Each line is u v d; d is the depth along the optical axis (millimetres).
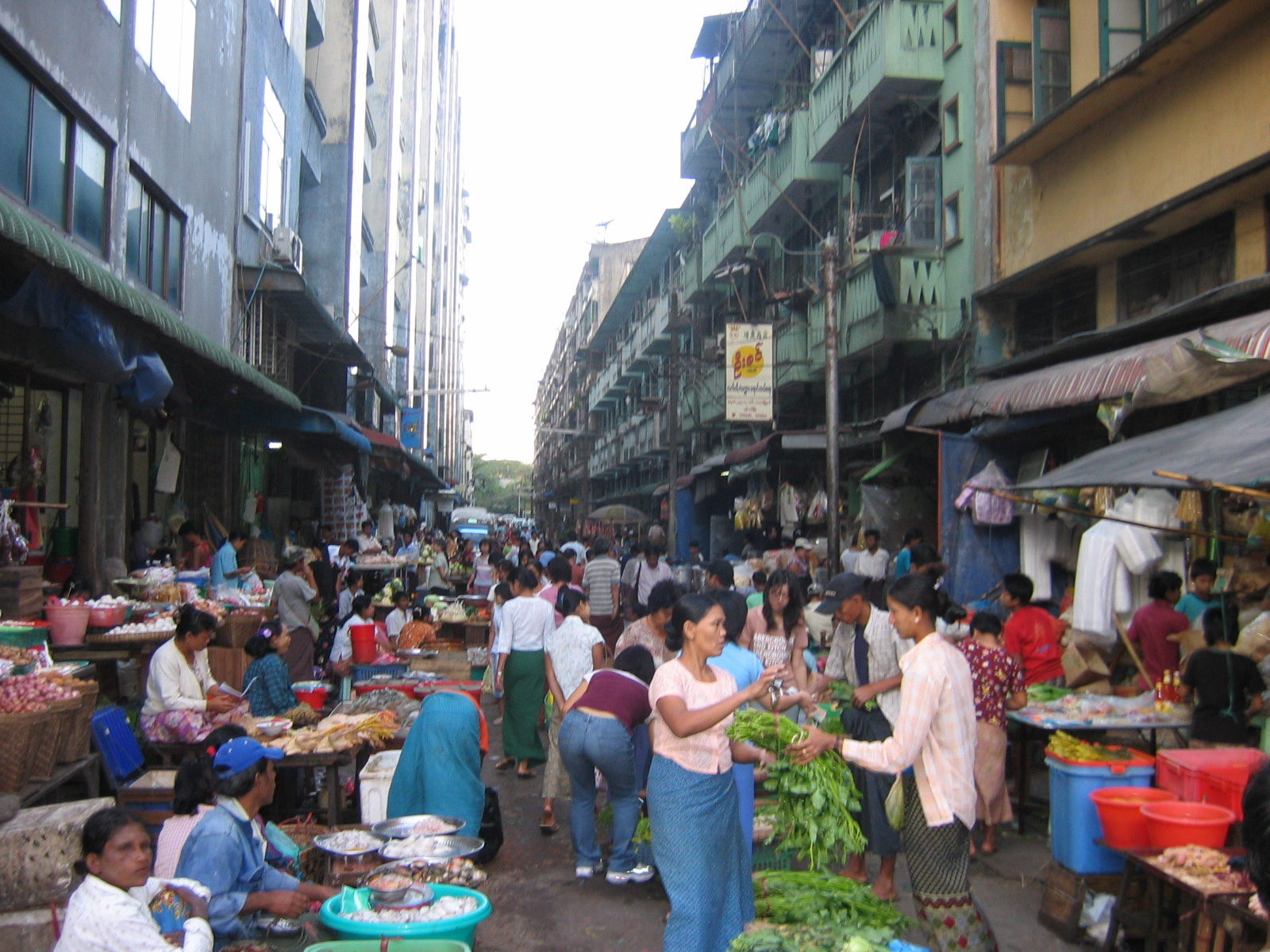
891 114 16625
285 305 17281
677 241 33062
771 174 21500
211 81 14109
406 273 39000
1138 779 5195
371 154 32875
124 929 3451
